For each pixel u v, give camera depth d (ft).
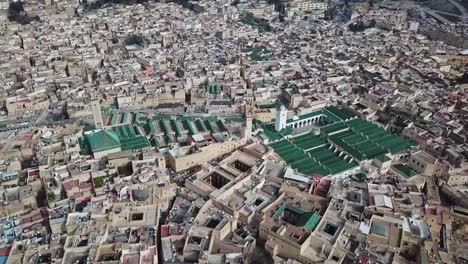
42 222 544.21
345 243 517.96
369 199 597.93
